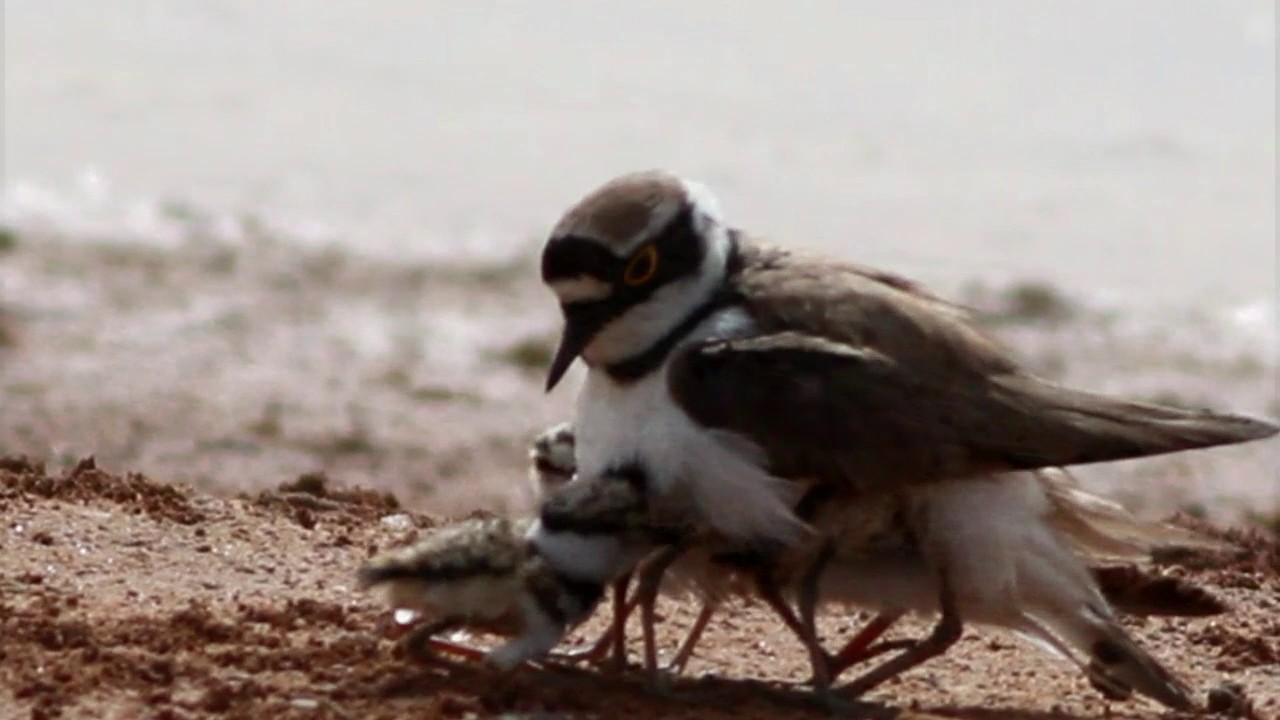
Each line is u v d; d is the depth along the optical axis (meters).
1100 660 8.98
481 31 32.41
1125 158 27.62
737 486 8.57
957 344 8.88
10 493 11.02
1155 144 28.20
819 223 24.47
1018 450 8.68
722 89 30.08
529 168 26.33
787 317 8.84
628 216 8.80
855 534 8.86
